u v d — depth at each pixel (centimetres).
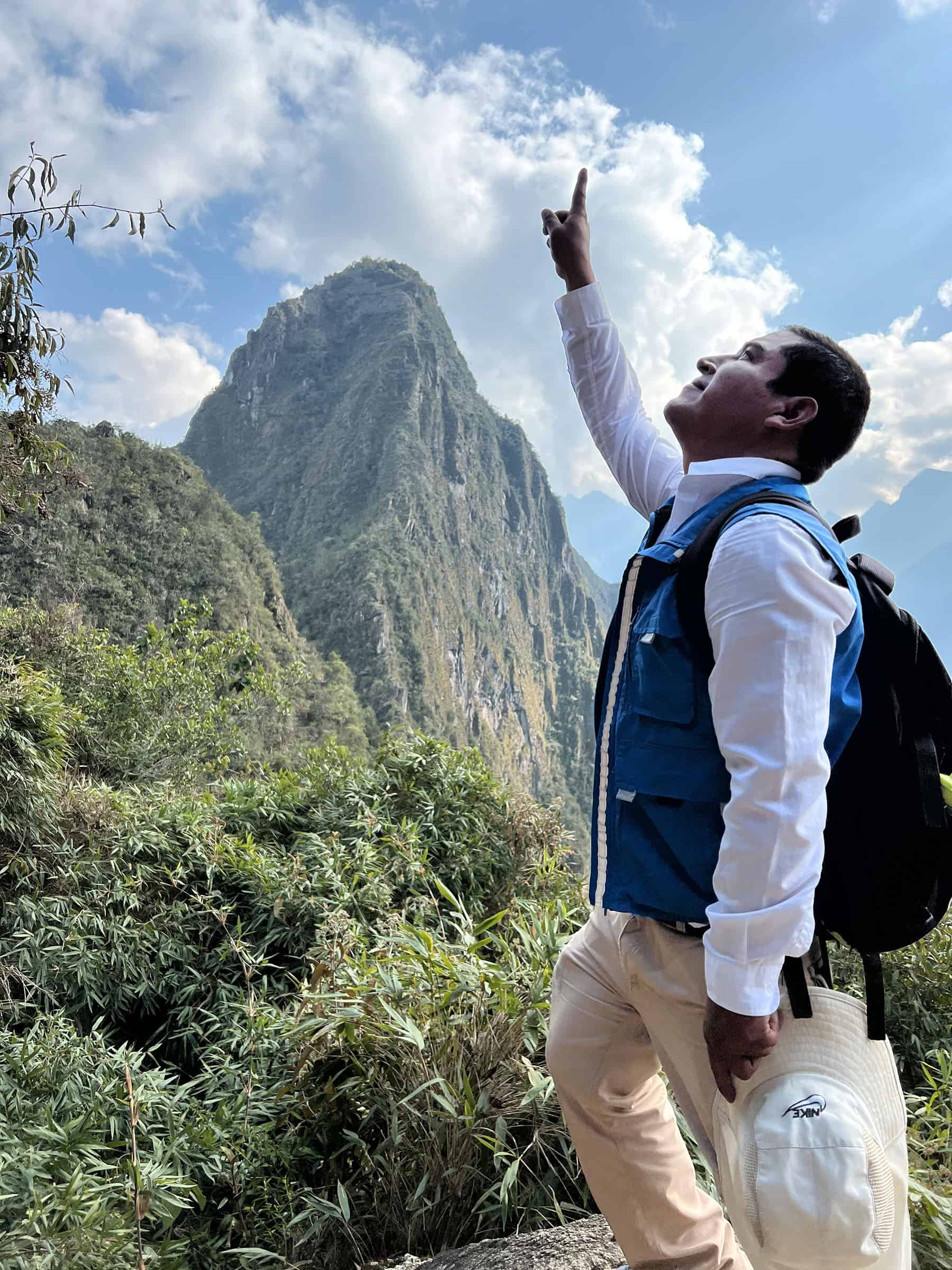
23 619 845
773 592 95
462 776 441
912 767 100
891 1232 97
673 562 111
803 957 109
